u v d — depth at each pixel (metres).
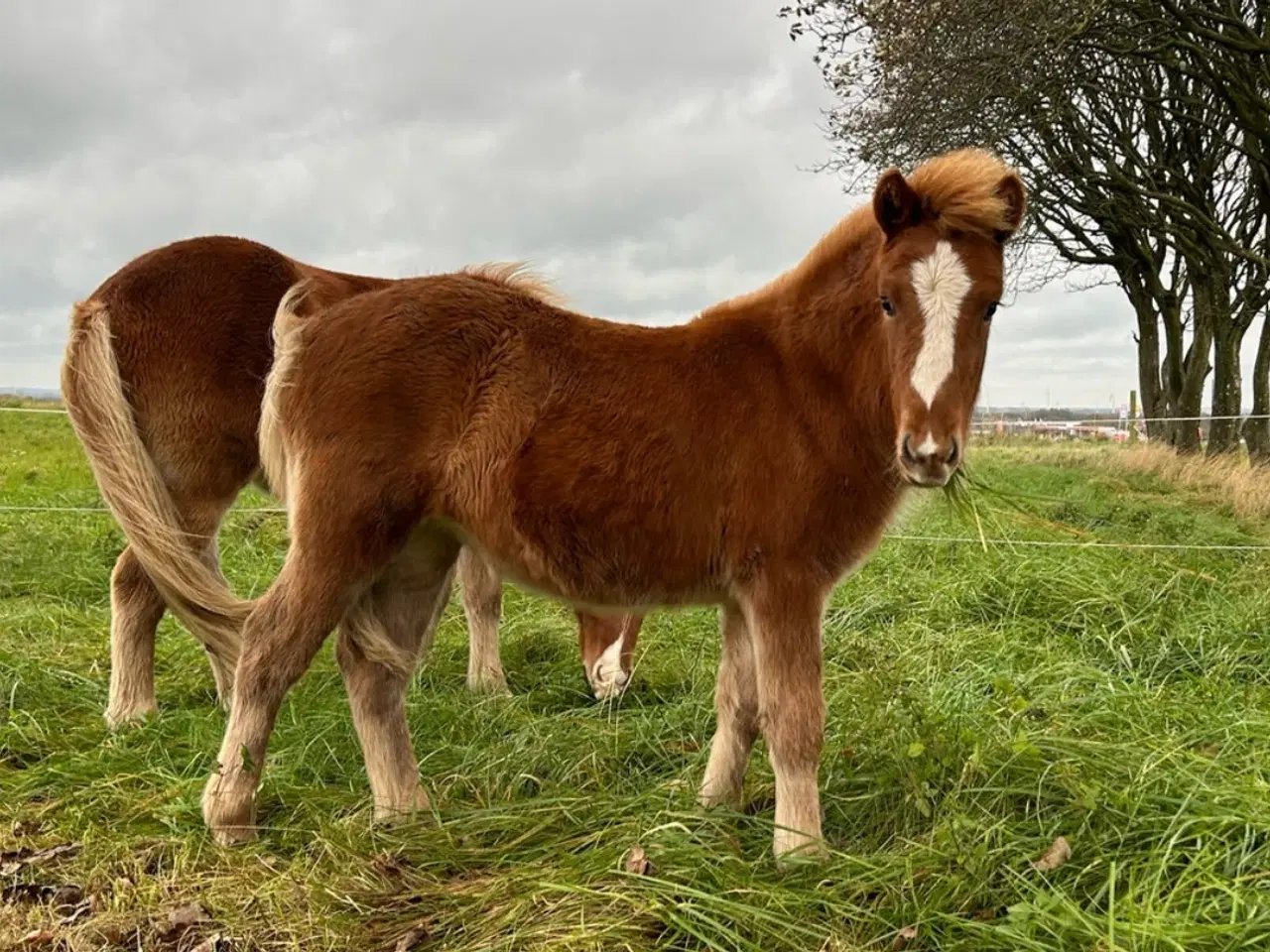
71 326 3.84
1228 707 3.77
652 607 3.20
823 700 2.91
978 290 2.67
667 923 2.37
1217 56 10.55
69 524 7.76
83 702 4.20
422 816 3.15
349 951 2.40
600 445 2.99
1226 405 13.28
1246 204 13.71
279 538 7.63
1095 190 13.70
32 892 2.64
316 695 4.28
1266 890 2.40
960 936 2.36
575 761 3.62
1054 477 10.99
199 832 2.97
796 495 2.90
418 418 3.02
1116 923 2.23
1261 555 6.47
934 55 10.07
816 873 2.64
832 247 3.05
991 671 4.26
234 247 4.13
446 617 6.00
